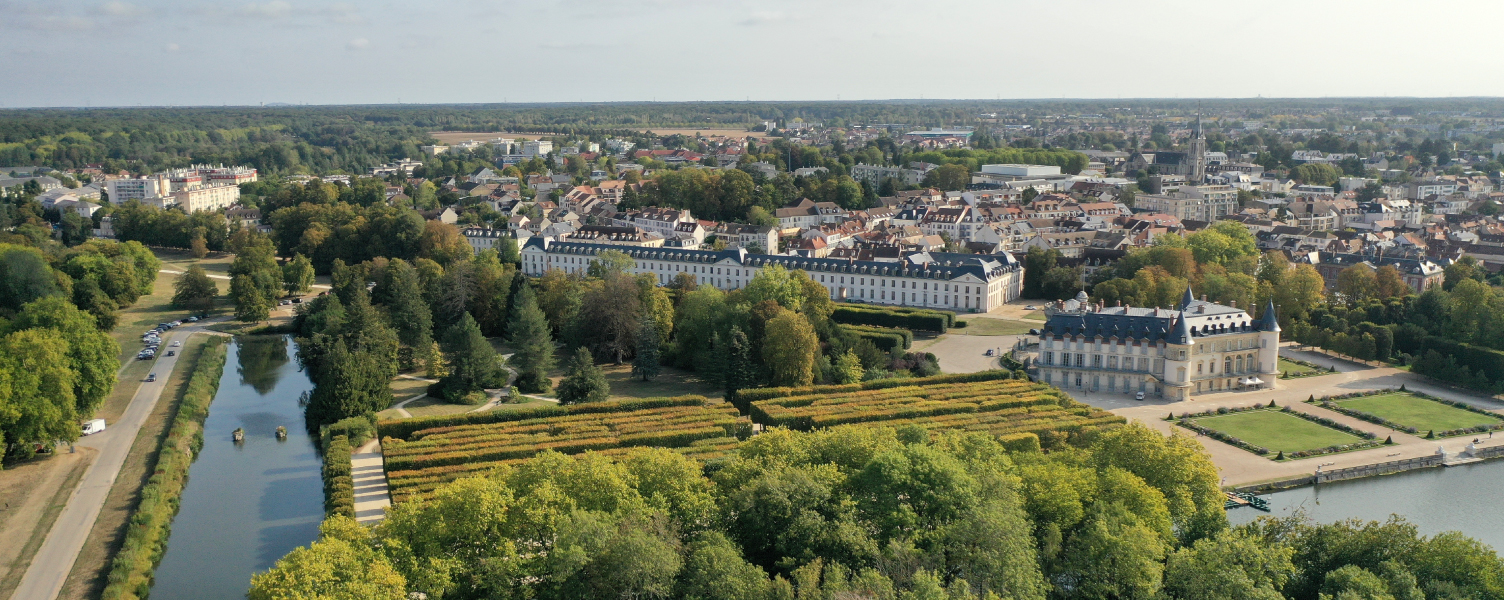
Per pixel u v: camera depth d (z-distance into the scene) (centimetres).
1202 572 19238
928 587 17425
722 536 19762
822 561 19562
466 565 19462
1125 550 19575
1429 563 19525
